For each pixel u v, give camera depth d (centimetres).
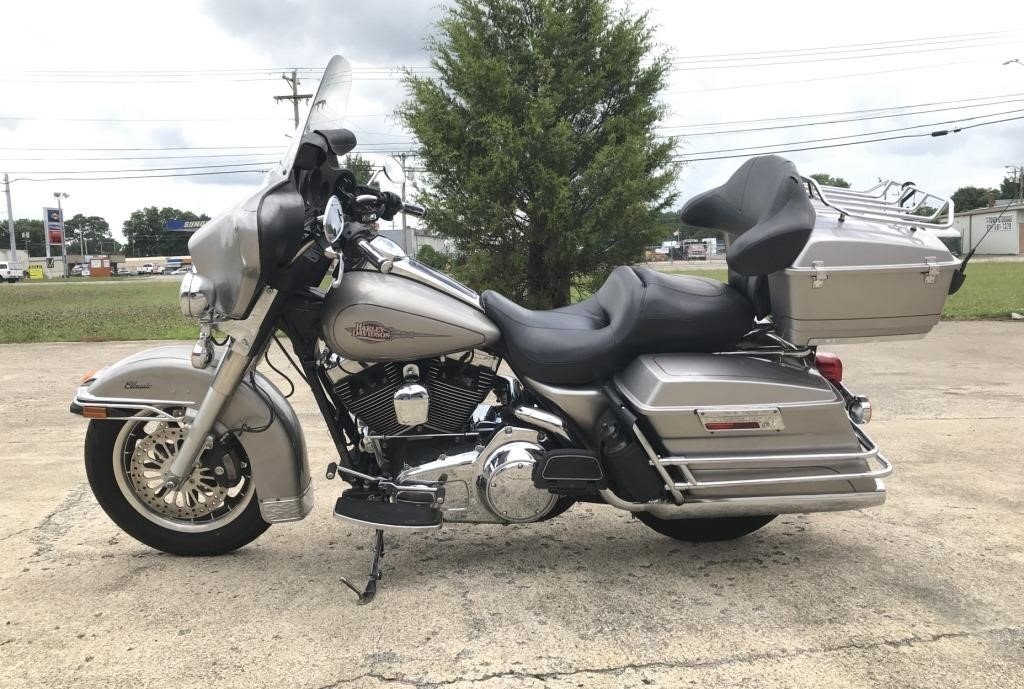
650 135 1015
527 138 911
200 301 262
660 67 1012
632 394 282
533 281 1012
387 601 278
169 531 310
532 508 284
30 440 496
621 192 930
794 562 313
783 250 259
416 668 235
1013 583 293
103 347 952
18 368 789
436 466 282
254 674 231
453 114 961
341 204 303
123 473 306
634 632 257
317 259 282
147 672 232
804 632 257
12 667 234
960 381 688
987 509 371
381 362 284
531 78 970
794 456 279
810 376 286
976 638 253
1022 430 512
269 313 278
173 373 292
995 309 1251
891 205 305
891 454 461
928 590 288
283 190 263
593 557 319
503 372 361
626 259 1010
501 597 281
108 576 296
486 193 931
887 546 329
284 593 283
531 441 284
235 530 309
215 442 297
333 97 303
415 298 278
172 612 269
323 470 438
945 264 265
